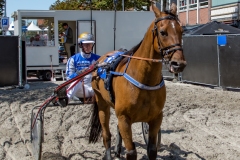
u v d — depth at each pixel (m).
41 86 13.91
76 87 6.07
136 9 23.55
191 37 13.65
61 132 7.43
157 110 4.59
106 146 5.66
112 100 5.01
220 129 7.58
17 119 8.52
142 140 6.79
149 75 4.38
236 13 20.45
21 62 13.27
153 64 4.32
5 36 13.12
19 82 13.34
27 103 10.26
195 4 25.00
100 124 6.00
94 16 16.00
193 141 6.72
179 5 26.73
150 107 4.51
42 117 5.57
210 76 12.86
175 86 13.28
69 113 8.92
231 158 5.80
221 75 12.37
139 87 4.41
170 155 5.93
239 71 11.83
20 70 13.26
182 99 10.55
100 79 5.43
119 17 16.27
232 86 12.08
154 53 4.29
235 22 20.44
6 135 7.27
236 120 8.31
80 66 6.34
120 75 4.70
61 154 6.14
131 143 4.55
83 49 6.30
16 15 15.91
